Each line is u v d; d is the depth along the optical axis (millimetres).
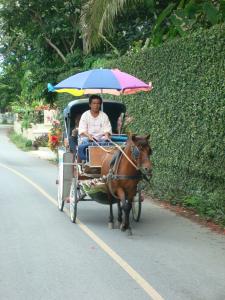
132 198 10352
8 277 7484
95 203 13914
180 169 13422
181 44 12797
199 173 12289
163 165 14273
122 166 10055
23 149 36062
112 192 10383
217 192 11844
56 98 28781
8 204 13797
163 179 14391
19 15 26969
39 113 40875
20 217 11938
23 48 31109
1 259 8398
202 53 11758
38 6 26391
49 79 27906
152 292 6824
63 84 11703
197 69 12016
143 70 15156
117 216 12148
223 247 9203
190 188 13016
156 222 11484
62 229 10656
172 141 13461
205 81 11664
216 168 11406
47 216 12086
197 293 6789
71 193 11555
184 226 11039
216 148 11328
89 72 11727
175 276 7496
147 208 13273
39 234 10172
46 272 7703
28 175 20875
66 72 26219
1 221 11453
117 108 13164
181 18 14898
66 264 8109
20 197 15055
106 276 7504
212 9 13734
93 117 11617
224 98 10898
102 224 11203
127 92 13047
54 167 24469
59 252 8820
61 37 27578
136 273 7637
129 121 13500
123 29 24578
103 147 11211
